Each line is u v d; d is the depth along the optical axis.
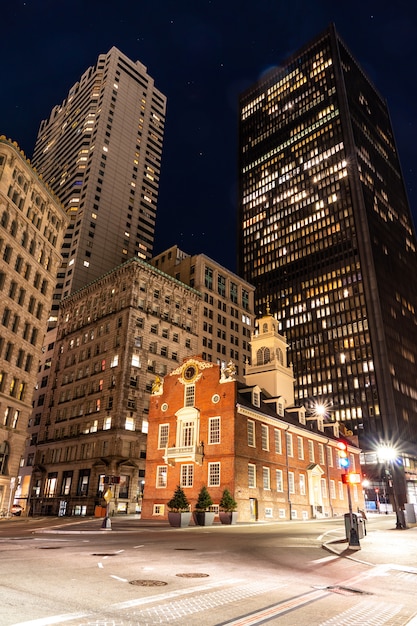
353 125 161.25
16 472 47.53
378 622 7.89
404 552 17.75
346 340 132.25
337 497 59.88
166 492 46.00
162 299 81.88
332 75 170.88
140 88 156.00
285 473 49.59
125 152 141.25
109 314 78.00
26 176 51.91
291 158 172.38
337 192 152.62
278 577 12.05
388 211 159.12
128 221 133.12
